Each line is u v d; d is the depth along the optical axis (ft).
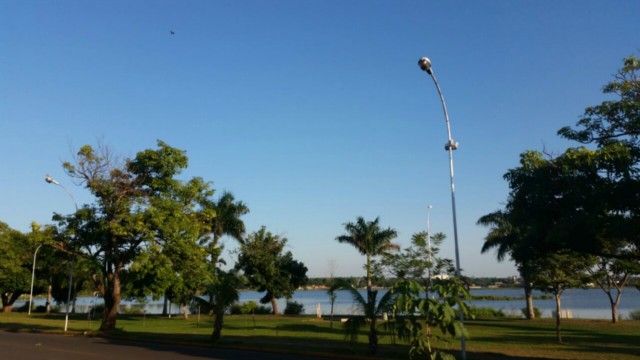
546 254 60.44
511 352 64.69
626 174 45.21
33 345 74.18
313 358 59.98
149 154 100.53
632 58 50.85
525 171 51.13
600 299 358.43
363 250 136.56
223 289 77.41
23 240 184.96
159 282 122.62
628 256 53.67
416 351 51.93
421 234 86.58
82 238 99.76
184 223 99.96
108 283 101.91
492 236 136.26
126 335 89.40
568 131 52.21
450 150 61.11
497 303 283.59
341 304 272.92
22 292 201.26
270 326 113.29
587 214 47.09
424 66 57.47
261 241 168.04
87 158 96.73
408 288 52.49
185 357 60.03
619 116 49.80
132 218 94.84
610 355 61.77
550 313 174.70
